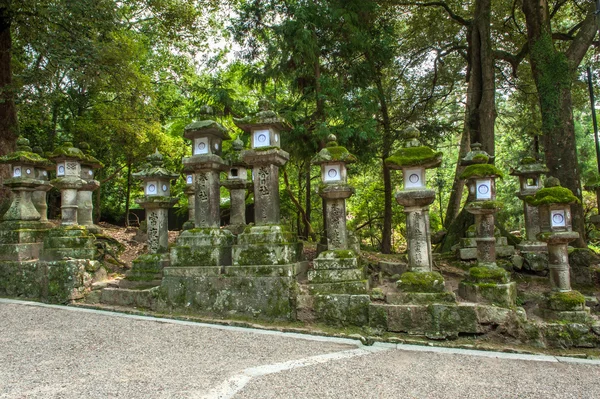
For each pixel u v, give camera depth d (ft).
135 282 22.17
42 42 30.96
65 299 21.71
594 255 24.22
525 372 13.41
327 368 13.20
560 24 45.85
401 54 45.88
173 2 47.32
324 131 29.09
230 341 15.84
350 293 18.20
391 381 12.32
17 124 35.24
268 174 20.56
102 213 60.64
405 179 18.99
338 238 19.89
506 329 16.21
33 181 27.45
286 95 44.06
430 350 15.48
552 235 17.12
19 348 14.62
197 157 21.18
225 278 19.29
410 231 18.81
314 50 30.73
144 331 16.98
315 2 31.19
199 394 10.82
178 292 19.93
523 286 21.39
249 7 33.60
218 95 32.86
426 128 41.24
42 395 10.60
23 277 23.89
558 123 27.91
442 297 17.16
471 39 37.81
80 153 25.49
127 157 51.21
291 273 18.94
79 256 23.93
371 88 35.55
